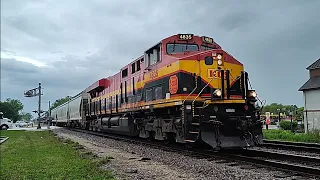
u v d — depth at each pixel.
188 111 11.59
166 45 13.88
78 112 36.53
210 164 9.69
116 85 21.95
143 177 8.15
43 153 13.61
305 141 18.72
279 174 7.98
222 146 11.01
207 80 12.31
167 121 13.75
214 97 11.86
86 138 22.50
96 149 14.95
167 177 8.05
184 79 12.19
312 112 34.44
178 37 14.02
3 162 11.24
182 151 12.66
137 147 14.83
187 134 11.46
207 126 11.15
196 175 8.21
